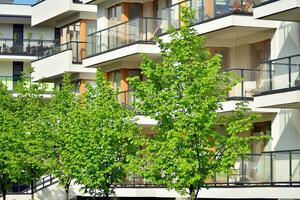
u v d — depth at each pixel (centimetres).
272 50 3709
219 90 2977
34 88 4900
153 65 3055
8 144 4497
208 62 2975
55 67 5459
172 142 2856
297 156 3256
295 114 3538
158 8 4559
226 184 3547
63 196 5041
